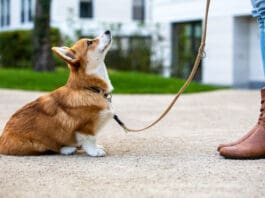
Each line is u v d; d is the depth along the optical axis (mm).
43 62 8328
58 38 10242
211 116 4047
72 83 2607
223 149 2545
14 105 4691
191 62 9438
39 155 2641
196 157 2578
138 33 10367
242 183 2176
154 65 10047
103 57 2605
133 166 2422
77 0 11570
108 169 2377
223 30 8492
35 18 8336
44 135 2607
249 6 8000
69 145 2625
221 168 2373
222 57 8539
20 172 2346
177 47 9734
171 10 9633
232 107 4691
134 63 10141
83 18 12023
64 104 2584
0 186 2170
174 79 7742
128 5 12578
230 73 8391
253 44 8422
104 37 2613
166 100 5465
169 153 2678
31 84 6812
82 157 2600
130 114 4195
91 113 2557
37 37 8336
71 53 2590
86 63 2582
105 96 2615
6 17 13766
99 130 2611
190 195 2051
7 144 2635
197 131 3326
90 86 2582
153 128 3461
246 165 2418
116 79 7246
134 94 6281
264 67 2549
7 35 10438
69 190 2111
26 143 2615
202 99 5574
